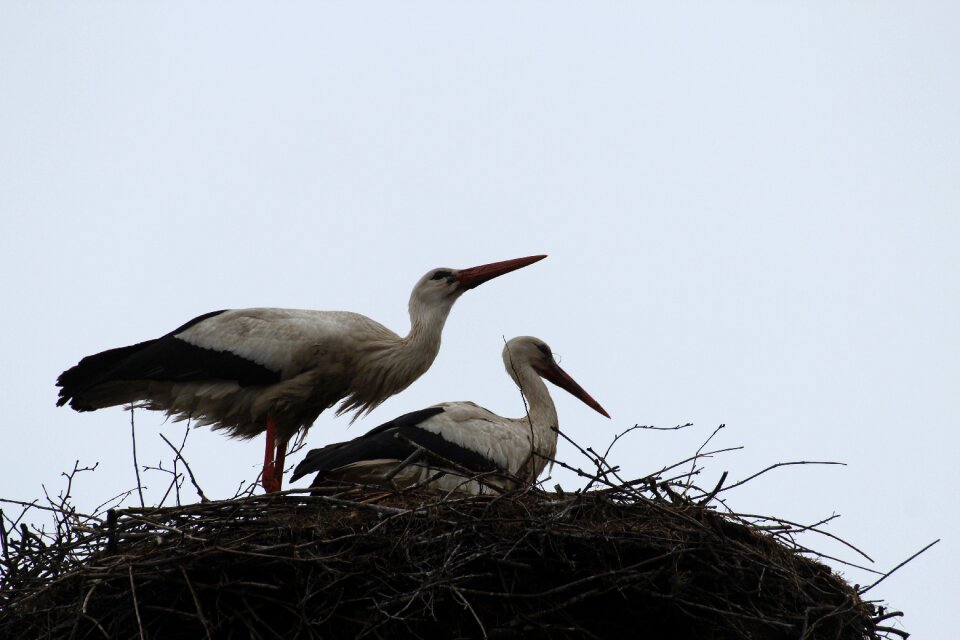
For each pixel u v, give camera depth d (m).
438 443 16.44
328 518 13.16
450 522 12.84
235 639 12.59
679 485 13.57
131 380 17.55
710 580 13.09
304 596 12.38
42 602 12.73
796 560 13.62
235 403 17.42
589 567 12.88
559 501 13.14
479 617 12.72
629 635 12.99
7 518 13.53
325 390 17.61
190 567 12.41
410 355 17.75
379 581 12.59
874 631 13.55
